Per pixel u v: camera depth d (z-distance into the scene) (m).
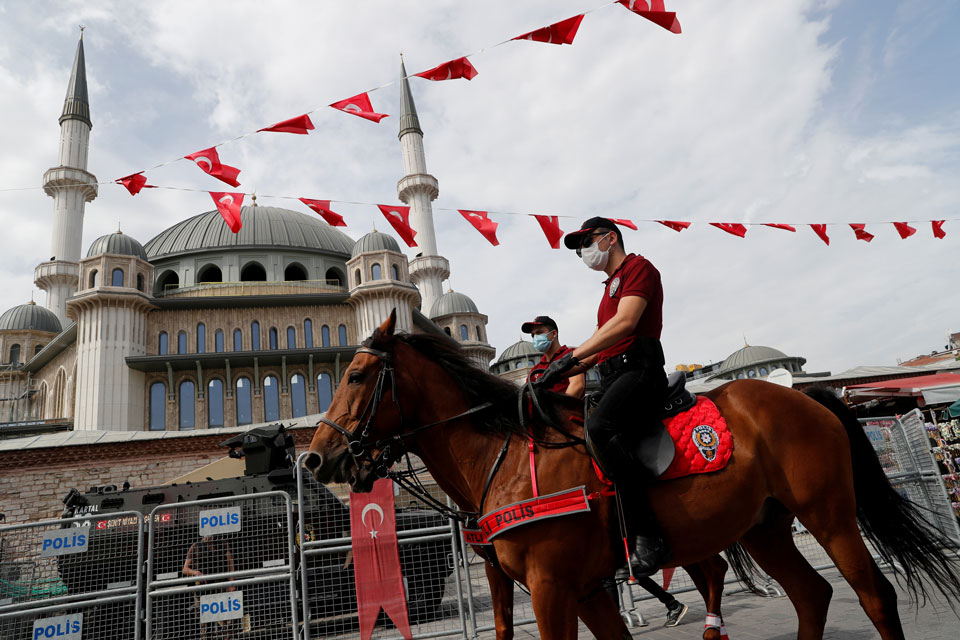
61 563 6.66
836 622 5.16
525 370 50.59
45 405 46.06
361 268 43.94
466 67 5.49
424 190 61.66
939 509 7.57
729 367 58.81
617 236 3.48
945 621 4.86
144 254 42.09
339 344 42.88
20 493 19.84
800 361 58.28
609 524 2.95
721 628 4.65
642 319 3.25
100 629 6.39
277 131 5.93
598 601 3.04
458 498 3.41
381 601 6.30
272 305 42.69
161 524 7.17
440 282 61.38
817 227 8.88
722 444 3.09
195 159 6.16
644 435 3.10
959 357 46.62
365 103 5.82
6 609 6.21
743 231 8.59
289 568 6.47
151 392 38.31
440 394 3.29
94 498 8.12
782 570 3.57
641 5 4.78
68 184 53.25
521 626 6.84
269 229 50.09
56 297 52.78
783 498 3.21
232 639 6.51
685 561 3.11
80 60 56.66
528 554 2.88
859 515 3.42
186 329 40.91
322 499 7.65
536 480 2.97
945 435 11.64
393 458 3.31
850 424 3.48
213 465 11.23
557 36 5.10
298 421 22.47
